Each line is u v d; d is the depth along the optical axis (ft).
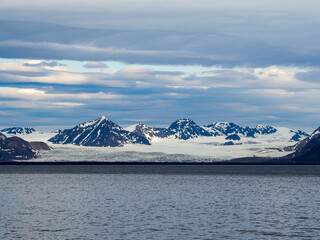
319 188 535.19
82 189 518.37
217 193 458.09
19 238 210.59
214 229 233.14
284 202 366.43
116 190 502.79
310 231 228.22
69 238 210.79
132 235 217.36
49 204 350.23
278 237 213.05
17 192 468.34
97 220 263.70
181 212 299.79
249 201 374.63
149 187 556.51
